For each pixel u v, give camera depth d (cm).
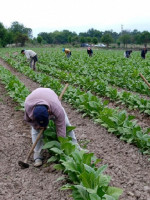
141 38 5928
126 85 853
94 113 538
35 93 319
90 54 2131
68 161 278
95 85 762
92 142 430
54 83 771
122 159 369
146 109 572
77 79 888
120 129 429
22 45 5972
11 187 304
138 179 318
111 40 5966
